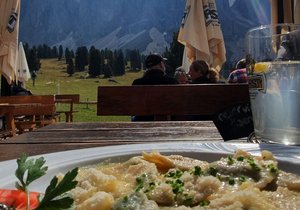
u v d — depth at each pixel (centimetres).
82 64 5128
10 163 77
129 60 5494
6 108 515
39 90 3631
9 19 614
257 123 112
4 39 611
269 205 65
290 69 106
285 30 115
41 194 56
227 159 86
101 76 4856
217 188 71
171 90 303
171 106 302
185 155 98
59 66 5547
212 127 167
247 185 73
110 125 184
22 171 60
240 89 297
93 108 1623
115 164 91
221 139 134
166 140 133
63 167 83
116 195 70
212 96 300
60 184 53
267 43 113
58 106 1132
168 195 70
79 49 5153
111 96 305
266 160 87
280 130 107
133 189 74
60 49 6184
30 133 158
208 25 556
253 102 113
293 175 80
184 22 566
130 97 304
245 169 80
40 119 710
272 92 107
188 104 301
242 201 64
